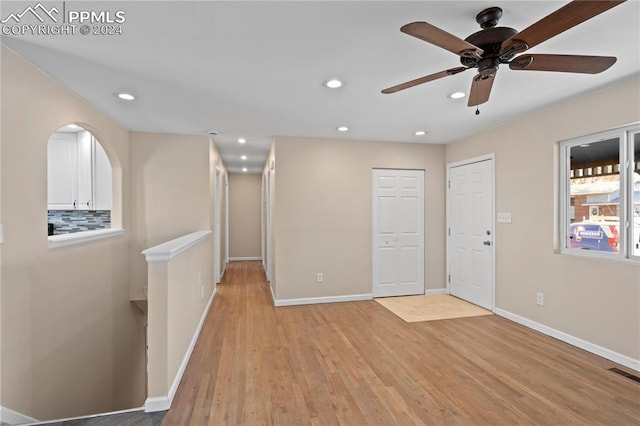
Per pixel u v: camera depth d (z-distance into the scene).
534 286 3.31
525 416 1.92
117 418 1.91
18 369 2.04
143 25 1.70
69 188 4.07
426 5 1.53
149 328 2.03
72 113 2.67
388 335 3.19
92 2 1.50
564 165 3.06
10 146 1.98
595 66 1.68
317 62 2.13
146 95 2.72
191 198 4.15
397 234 4.64
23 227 2.09
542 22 1.27
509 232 3.62
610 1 1.12
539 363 2.58
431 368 2.52
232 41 1.86
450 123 3.63
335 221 4.40
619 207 2.64
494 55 1.60
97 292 3.12
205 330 3.34
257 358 2.70
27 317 2.13
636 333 2.45
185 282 2.61
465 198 4.37
